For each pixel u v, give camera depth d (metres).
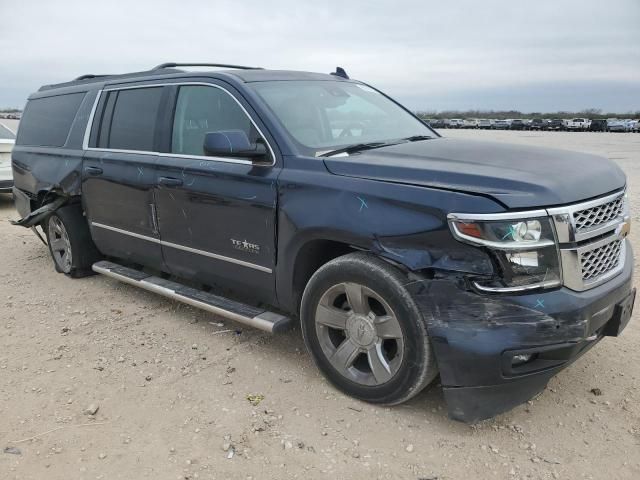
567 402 3.36
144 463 2.89
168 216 4.38
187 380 3.70
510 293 2.76
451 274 2.85
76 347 4.22
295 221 3.41
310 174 3.41
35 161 6.12
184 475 2.79
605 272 3.12
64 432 3.15
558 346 2.80
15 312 4.96
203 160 4.08
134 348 4.19
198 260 4.26
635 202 9.85
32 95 6.79
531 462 2.85
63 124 5.85
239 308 4.01
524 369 2.87
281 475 2.79
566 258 2.82
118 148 4.96
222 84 4.08
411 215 2.96
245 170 3.75
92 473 2.82
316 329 3.48
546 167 3.13
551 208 2.79
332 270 3.28
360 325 3.26
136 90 4.89
